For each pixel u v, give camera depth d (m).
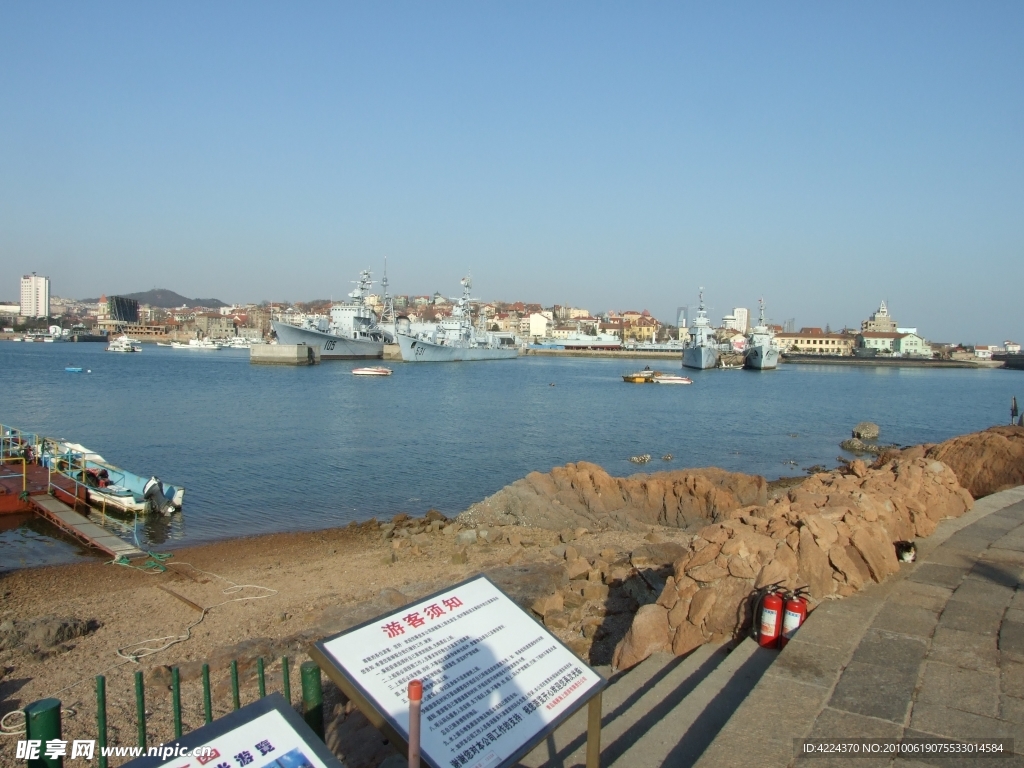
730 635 8.40
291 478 32.41
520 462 38.75
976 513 14.04
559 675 5.00
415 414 60.97
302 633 12.04
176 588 16.33
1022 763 5.35
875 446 48.44
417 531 22.30
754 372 154.88
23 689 10.68
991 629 7.88
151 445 40.91
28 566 18.52
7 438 31.61
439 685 4.57
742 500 24.41
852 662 7.01
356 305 161.50
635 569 13.95
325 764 3.94
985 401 93.62
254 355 132.75
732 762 5.32
